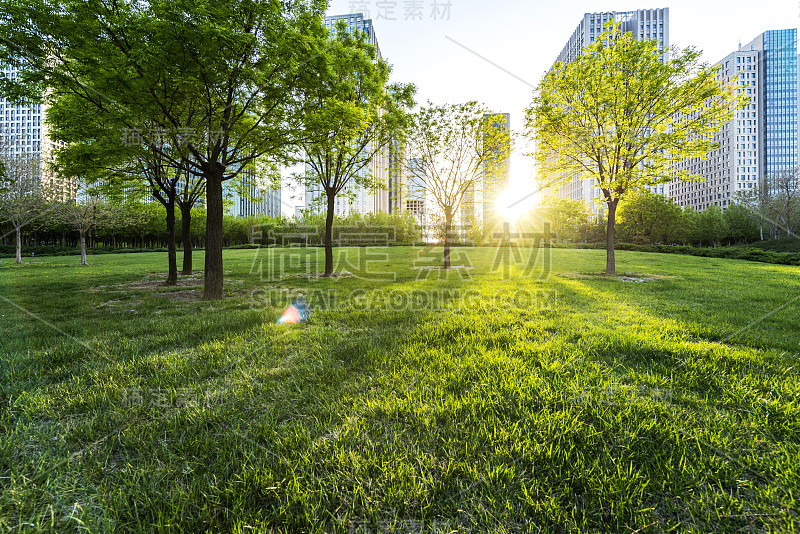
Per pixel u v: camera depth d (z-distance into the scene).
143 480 1.77
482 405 2.46
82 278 12.45
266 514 1.57
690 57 10.66
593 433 2.08
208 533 1.47
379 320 5.35
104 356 3.68
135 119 6.70
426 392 2.72
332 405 2.54
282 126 8.30
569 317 5.39
